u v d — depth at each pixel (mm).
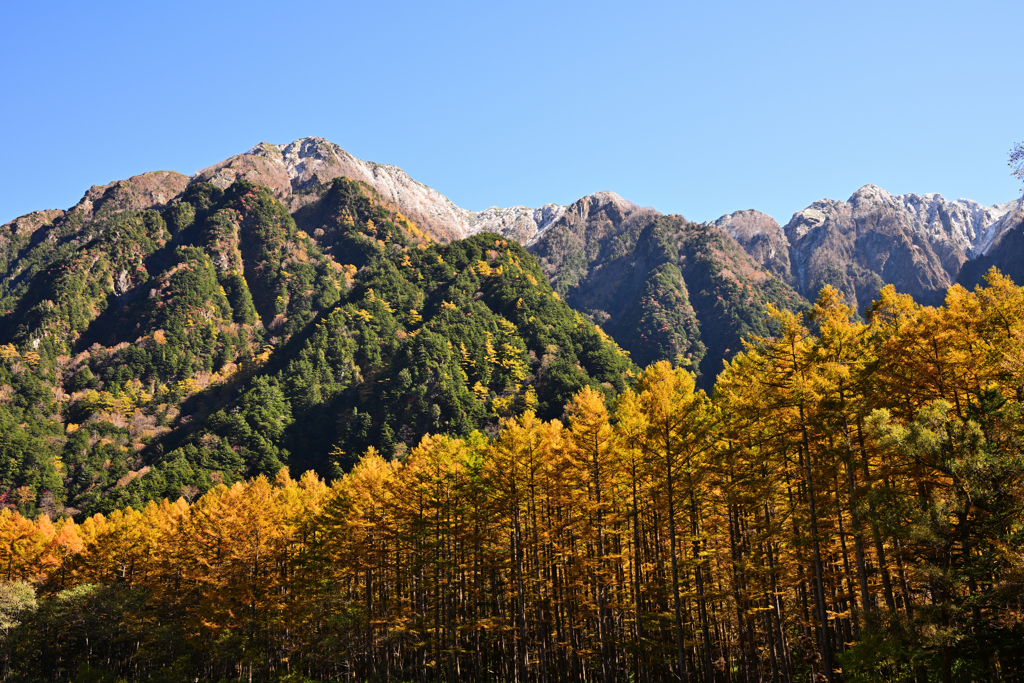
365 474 47969
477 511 42344
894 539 24234
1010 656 20797
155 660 60344
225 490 73812
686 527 37125
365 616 44781
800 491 30797
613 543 38250
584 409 36969
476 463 45969
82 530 75875
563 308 199250
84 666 56469
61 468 135500
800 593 33594
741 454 32031
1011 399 24125
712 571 35875
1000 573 20172
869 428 25609
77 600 58000
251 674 54281
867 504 24359
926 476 24375
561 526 36469
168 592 58344
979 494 20688
